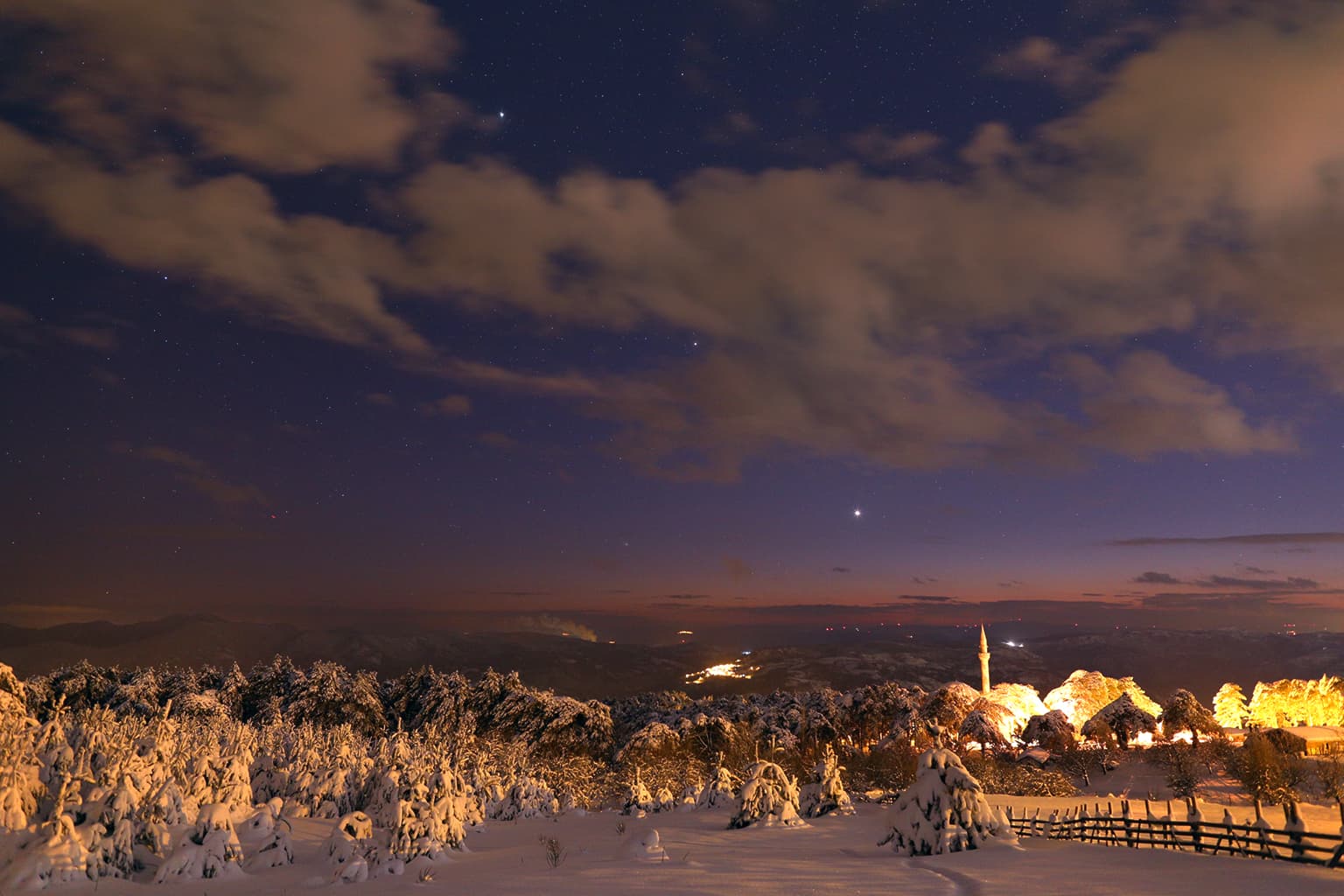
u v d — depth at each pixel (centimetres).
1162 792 6831
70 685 8562
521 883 2234
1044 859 2203
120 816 2548
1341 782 6031
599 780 6988
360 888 2386
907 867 2230
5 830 2495
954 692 8975
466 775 5256
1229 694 10600
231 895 2358
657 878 2169
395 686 10138
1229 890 1584
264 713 8950
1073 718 10350
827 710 8888
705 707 9144
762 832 3391
